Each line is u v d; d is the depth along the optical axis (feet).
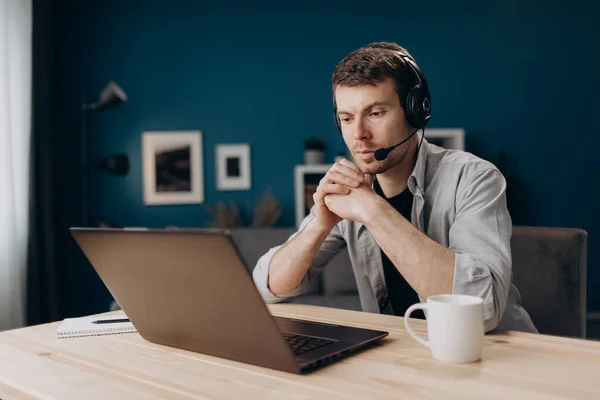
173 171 14.02
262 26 14.10
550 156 13.69
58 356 2.92
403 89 4.10
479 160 4.49
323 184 3.87
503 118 13.75
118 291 3.01
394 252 3.50
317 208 3.99
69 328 3.44
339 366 2.61
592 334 11.11
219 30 14.08
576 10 13.53
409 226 3.56
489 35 13.74
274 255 4.29
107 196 13.88
